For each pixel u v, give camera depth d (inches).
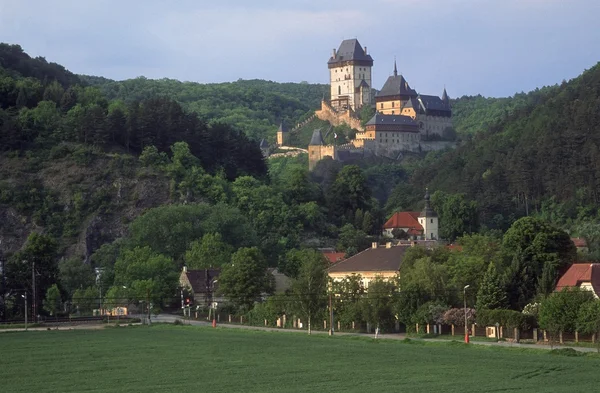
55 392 7071.9
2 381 7647.6
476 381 7209.6
